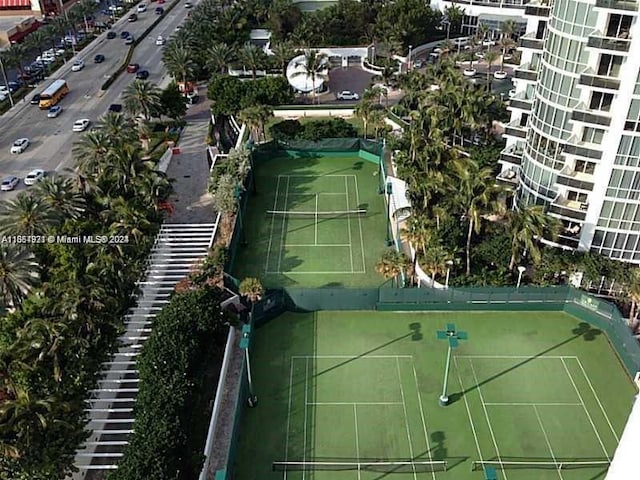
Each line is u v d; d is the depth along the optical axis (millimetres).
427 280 56219
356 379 47688
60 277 50875
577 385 47031
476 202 52562
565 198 55562
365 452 41906
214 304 49406
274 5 122938
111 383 46875
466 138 77188
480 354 49938
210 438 41594
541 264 53969
